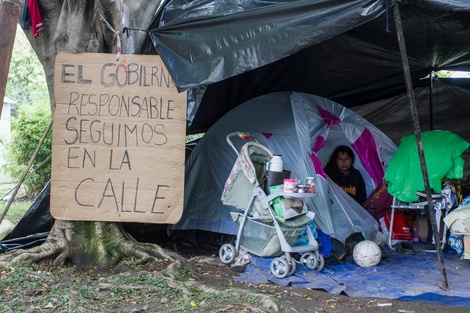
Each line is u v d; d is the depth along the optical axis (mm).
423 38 7363
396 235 7051
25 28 6453
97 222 6242
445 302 5125
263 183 6090
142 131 6199
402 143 7031
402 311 4832
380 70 8945
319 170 6645
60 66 6152
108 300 4848
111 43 6352
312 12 5637
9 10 5332
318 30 5570
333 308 4867
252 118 7172
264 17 5828
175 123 6238
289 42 5672
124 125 6184
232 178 6059
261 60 5766
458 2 5137
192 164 7344
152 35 6188
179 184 6207
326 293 5336
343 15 5473
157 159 6199
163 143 6215
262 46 5766
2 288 5051
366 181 7586
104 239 6223
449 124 10344
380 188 7188
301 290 5398
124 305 4758
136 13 6434
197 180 7309
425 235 7617
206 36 6000
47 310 4570
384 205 7152
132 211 6164
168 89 6234
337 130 7344
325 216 6453
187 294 5012
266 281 5637
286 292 5316
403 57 5312
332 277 5828
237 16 5906
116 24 6160
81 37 6316
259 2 5977
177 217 6191
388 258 6664
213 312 4570
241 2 6055
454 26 6797
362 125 7496
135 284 5234
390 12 6230
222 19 5965
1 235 6898
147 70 6215
